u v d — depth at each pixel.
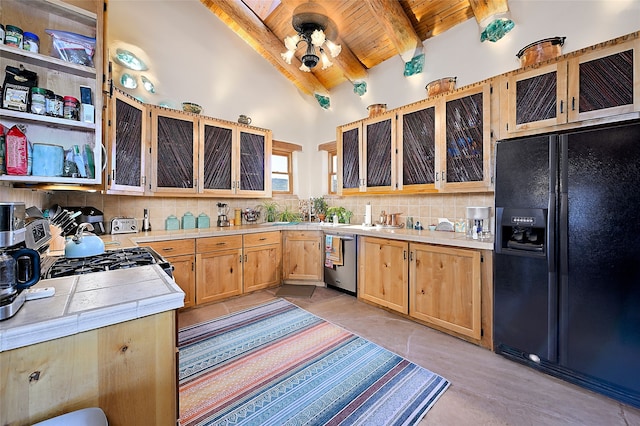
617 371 1.56
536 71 2.06
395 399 1.58
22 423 0.70
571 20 2.24
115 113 2.29
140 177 2.72
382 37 3.39
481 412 1.48
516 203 1.93
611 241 1.58
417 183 2.91
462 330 2.24
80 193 2.71
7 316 0.72
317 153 4.66
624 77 1.69
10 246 0.83
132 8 3.04
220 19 3.73
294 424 1.40
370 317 2.73
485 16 2.65
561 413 1.47
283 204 4.44
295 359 1.99
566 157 1.72
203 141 3.26
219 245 3.12
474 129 2.46
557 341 1.77
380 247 2.91
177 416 0.96
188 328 2.48
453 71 2.99
